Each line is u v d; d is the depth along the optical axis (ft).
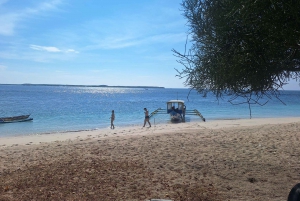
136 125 92.58
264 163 29.27
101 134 66.33
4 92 410.72
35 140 57.98
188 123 90.02
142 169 27.35
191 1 13.42
